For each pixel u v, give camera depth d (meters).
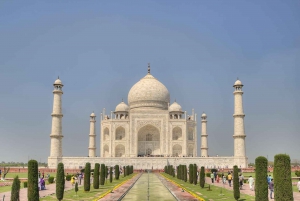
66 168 132.38
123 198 54.28
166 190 66.12
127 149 151.00
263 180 41.78
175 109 159.88
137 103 168.75
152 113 153.12
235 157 131.75
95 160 133.50
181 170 90.94
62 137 135.50
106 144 155.12
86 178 63.59
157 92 169.00
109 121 154.38
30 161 43.28
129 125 152.75
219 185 77.06
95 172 69.00
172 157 134.00
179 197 54.12
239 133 132.00
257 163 42.47
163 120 152.62
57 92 136.12
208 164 132.88
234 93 135.00
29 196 42.53
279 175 36.84
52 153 132.88
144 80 174.12
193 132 155.88
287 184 36.53
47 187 74.06
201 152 163.25
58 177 51.78
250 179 68.44
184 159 133.62
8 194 59.44
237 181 51.84
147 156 146.50
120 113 165.62
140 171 131.38
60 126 135.38
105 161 133.25
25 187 73.38
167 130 151.75
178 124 152.12
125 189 67.38
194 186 73.69
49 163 132.00
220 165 132.38
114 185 76.00
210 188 68.88
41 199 53.56
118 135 157.75
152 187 72.31
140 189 68.25
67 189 68.69
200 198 52.28
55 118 135.00
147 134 159.12
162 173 123.06
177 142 151.12
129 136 151.75
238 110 133.50
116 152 154.12
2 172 110.19
